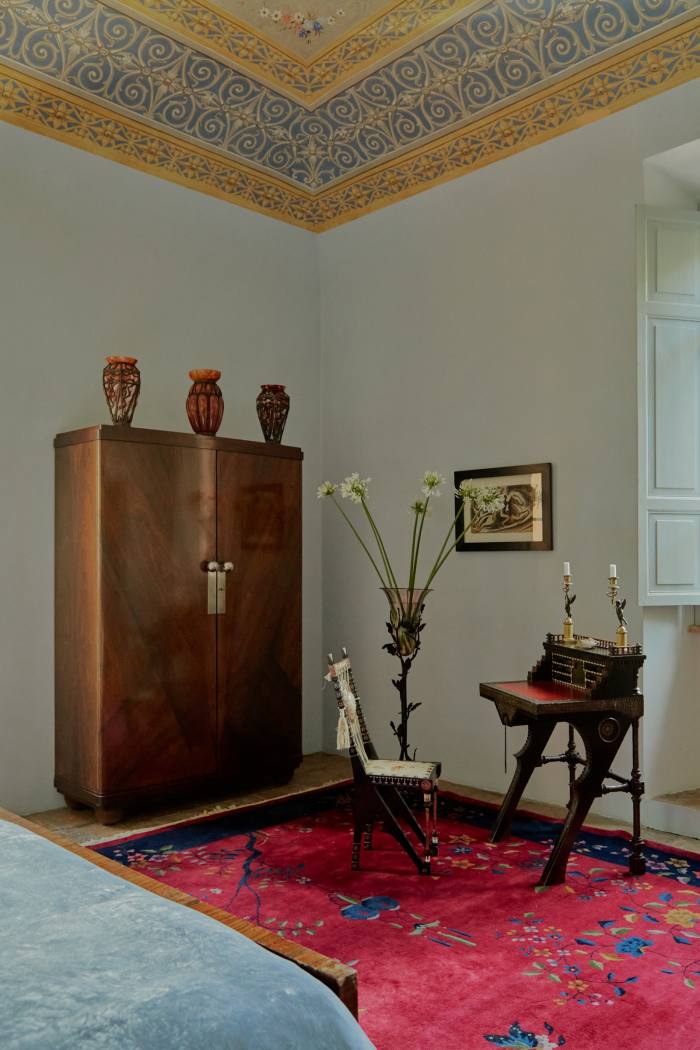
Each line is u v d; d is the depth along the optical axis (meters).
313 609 5.19
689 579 3.79
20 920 1.22
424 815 3.84
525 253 4.18
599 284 3.88
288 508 4.36
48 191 3.98
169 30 3.79
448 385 4.54
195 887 2.96
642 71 3.66
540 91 3.98
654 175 3.76
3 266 3.82
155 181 4.42
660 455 3.74
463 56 3.97
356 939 2.55
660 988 2.25
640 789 3.07
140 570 3.74
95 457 3.66
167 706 3.82
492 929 2.62
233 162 4.67
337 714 5.11
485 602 4.32
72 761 3.78
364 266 5.00
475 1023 2.08
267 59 4.11
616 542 3.80
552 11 3.60
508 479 4.21
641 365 3.70
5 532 3.79
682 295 3.79
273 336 4.98
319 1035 1.06
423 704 4.61
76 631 3.77
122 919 1.24
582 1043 2.00
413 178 4.69
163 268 4.45
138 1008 0.99
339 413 5.14
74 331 4.07
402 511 4.76
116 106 4.09
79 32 3.70
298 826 3.67
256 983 1.09
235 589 4.10
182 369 4.52
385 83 4.27
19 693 3.82
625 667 3.03
